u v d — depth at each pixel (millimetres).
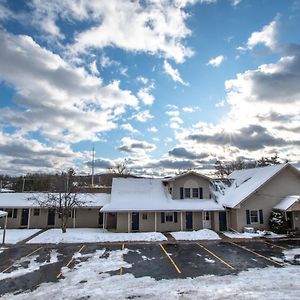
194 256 18516
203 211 28234
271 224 26703
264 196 27719
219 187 32406
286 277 13852
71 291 12453
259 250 20109
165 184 32031
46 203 28625
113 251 20172
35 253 19656
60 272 15273
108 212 27656
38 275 14781
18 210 30047
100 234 25328
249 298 11234
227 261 17172
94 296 11852
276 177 28156
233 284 12977
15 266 16453
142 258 18141
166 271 15281
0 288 12914
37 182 50812
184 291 12203
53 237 24297
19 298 11719
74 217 30344
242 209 27375
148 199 29500
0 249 20875
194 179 30469
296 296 11352
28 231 27891
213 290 12234
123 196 29828
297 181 28438
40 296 11914
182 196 30125
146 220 28188
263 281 13305
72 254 19328
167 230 28266
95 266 16375
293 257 18047
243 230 27141
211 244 22328
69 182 32469
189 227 28703
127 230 27391
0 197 31250
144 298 11539
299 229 26703
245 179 31969
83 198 31219
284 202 26953
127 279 14008
